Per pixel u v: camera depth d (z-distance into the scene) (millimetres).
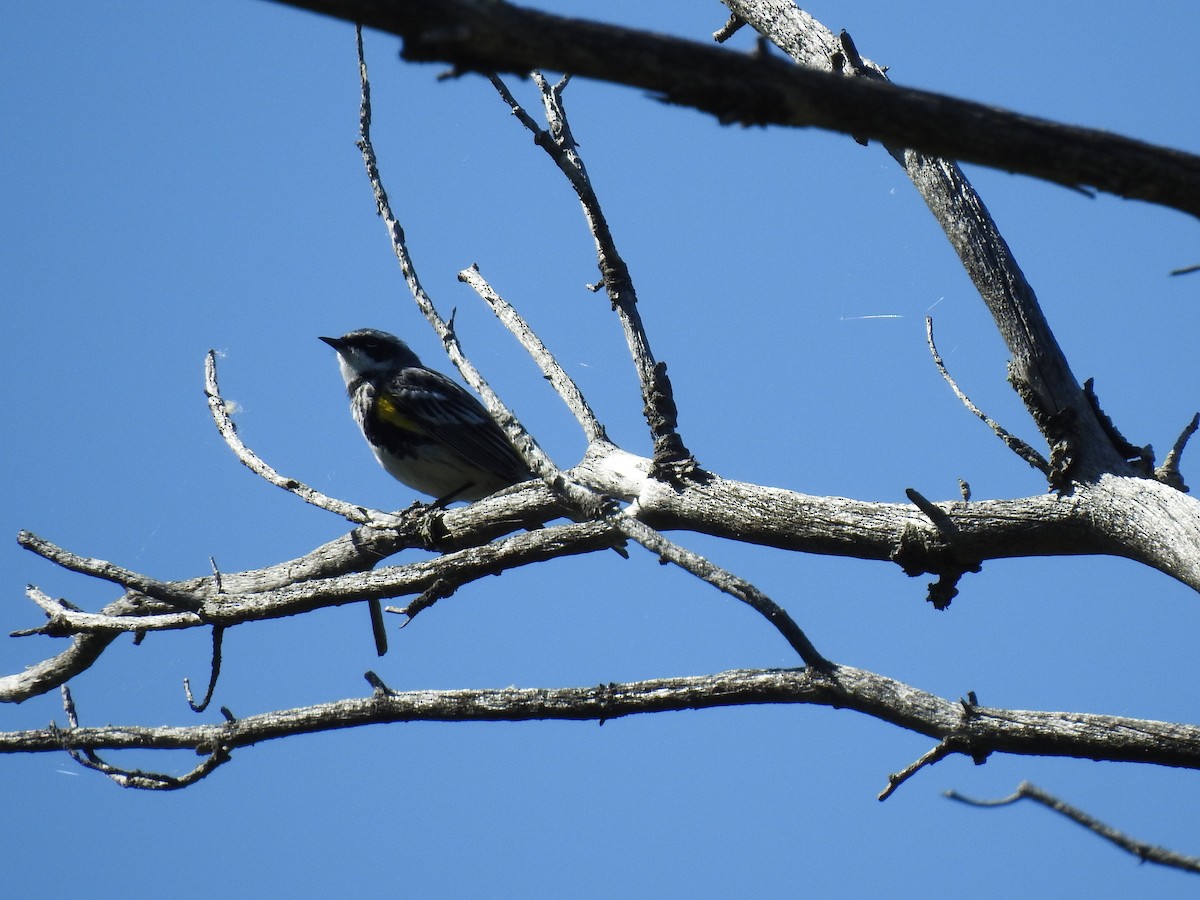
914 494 9758
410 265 10523
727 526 11211
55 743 10797
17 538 11508
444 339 10086
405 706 9875
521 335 12805
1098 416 10016
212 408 12641
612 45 5309
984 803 6344
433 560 11273
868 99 5559
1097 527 9641
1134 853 6074
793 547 11000
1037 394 10094
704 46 5406
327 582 11328
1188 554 8992
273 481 12305
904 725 8492
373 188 10883
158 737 10641
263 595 11328
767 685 8766
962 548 10094
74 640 16016
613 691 9266
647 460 12039
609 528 10977
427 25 5043
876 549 10484
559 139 13227
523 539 11141
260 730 10344
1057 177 5738
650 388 11828
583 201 12141
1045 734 8211
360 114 11102
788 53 12484
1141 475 9703
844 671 8578
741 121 5543
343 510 12320
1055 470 9844
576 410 12586
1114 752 8172
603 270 12477
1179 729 8164
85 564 11469
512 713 9500
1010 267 10531
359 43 11148
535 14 5219
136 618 11570
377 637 13133
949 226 10758
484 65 5238
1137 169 5672
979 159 5746
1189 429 9812
